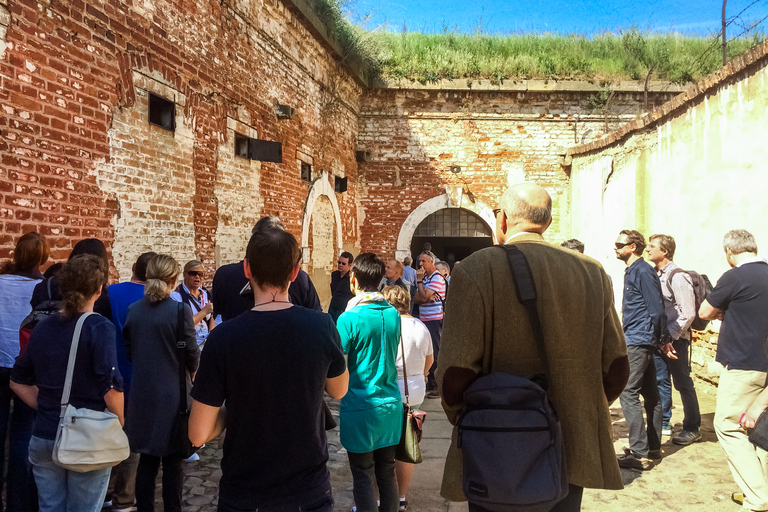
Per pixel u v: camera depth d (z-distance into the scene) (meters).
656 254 4.86
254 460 1.76
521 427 1.75
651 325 4.22
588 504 3.60
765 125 5.50
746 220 5.83
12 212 3.65
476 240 16.66
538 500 1.68
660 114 7.65
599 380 1.96
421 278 7.60
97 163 4.51
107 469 2.62
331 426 2.33
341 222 11.65
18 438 3.08
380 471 3.12
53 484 2.51
